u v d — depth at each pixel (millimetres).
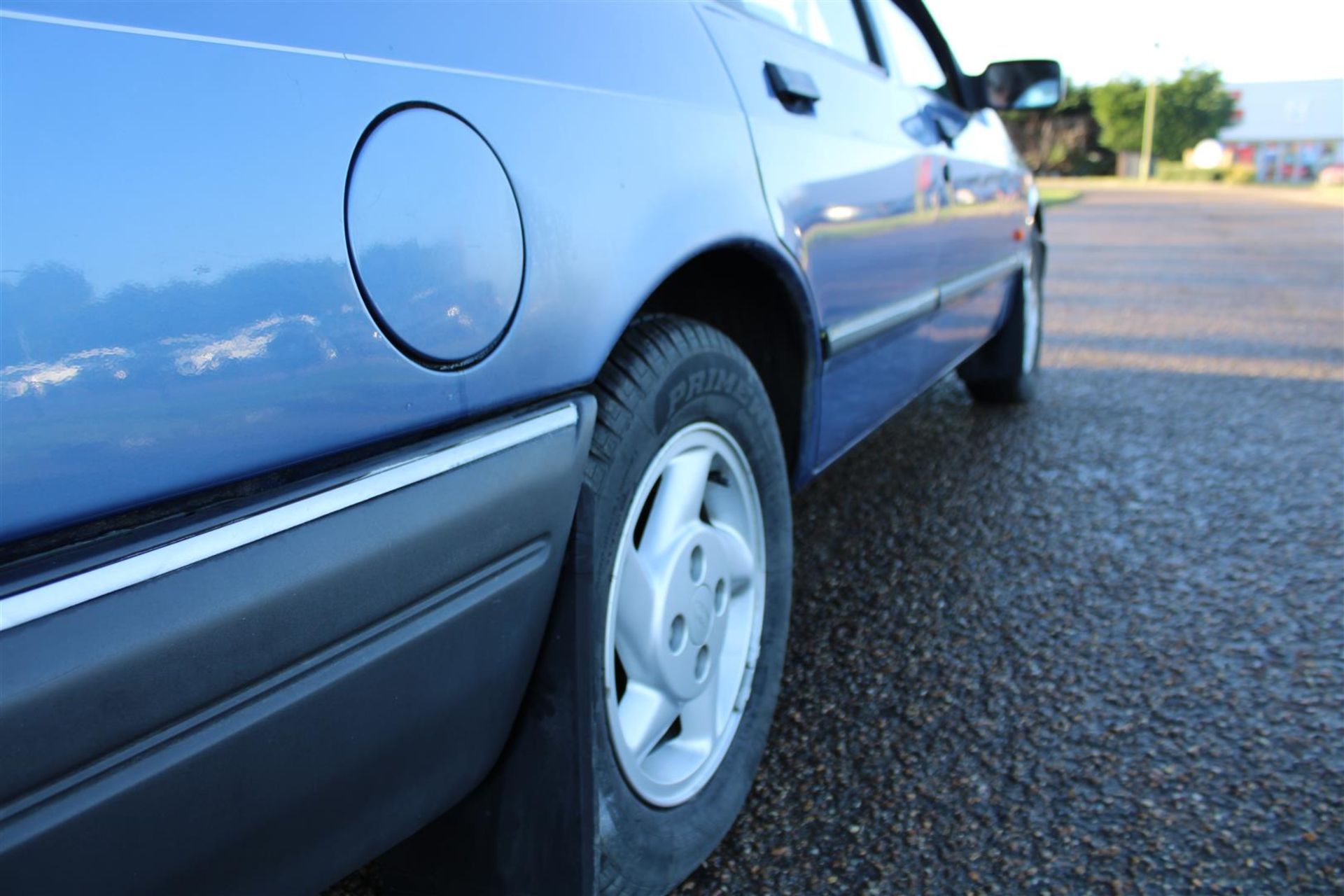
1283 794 1713
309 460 821
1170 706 1993
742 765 1632
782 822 1654
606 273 1157
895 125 2408
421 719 970
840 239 1929
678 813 1465
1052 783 1749
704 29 1595
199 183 740
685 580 1469
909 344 2619
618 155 1220
